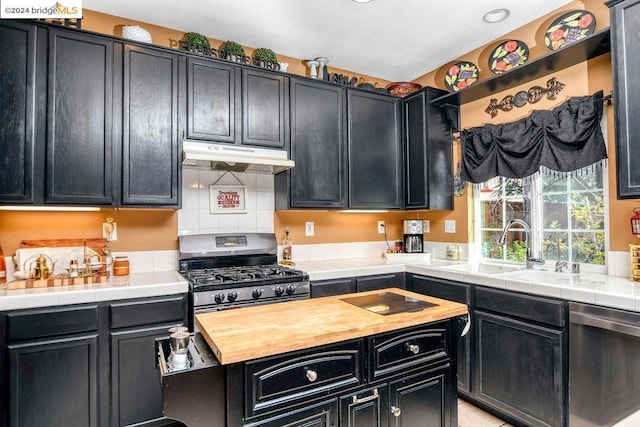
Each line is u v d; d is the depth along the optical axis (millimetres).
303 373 1277
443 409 1603
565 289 1976
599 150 2295
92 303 1998
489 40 3006
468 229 3248
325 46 3104
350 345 1376
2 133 2012
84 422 1961
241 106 2693
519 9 2561
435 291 2805
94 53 2254
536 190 2781
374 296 1888
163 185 2436
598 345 1843
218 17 2645
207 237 2834
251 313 1553
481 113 3123
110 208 2314
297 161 2908
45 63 2123
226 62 2656
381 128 3328
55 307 1913
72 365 1940
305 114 2959
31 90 2082
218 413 1172
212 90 2600
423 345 1561
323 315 1519
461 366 2566
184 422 1135
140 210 2676
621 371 1757
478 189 3234
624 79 1899
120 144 2314
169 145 2455
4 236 2283
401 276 3084
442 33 2883
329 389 1321
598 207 2406
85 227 2504
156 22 2703
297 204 2904
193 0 2430
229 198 2996
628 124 1883
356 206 3174
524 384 2166
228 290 2275
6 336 1815
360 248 3666
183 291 2236
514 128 2797
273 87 2830
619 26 1926
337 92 3117
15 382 1824
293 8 2529
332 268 2854
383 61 3404
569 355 1958
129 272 2549
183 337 1208
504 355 2287
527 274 2588
